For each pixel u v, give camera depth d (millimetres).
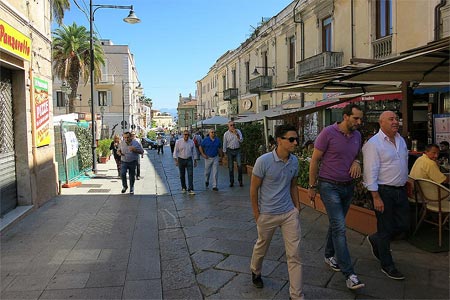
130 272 4754
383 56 14961
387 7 14922
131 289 4258
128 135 10570
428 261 4746
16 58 7578
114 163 22438
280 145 3863
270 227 3932
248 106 31422
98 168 19203
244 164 14625
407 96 7895
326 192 4246
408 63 5867
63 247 5730
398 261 4762
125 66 50531
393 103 13461
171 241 6055
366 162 4320
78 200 9602
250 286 4273
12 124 7980
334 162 4258
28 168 8141
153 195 10398
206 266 4930
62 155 12430
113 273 4719
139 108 74688
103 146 22766
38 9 9047
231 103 38062
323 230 6230
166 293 4188
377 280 4277
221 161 18781
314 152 4363
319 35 19891
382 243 4340
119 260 5180
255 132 13898
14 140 8031
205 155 11062
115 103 50406
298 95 22453
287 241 3830
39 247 5727
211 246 5719
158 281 4480
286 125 3871
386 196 4301
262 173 3896
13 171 7922
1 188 7242
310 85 8055
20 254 5406
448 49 4758
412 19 13328
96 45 36531
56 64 34875
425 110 12828
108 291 4203
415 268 4547
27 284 4379
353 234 5914
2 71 7500
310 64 19516
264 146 12453
